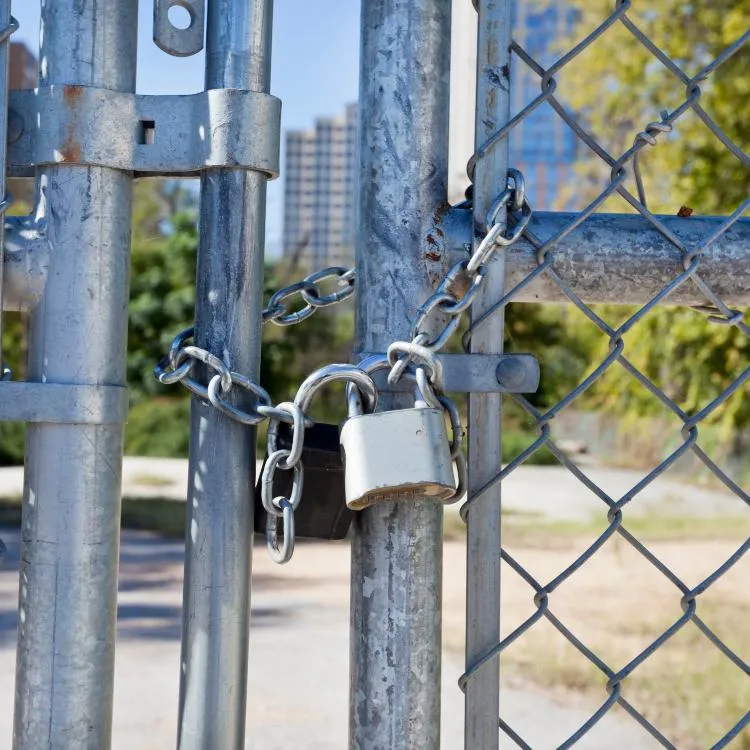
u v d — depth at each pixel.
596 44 8.17
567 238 1.08
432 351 0.98
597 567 8.83
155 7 1.04
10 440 18.30
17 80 16.77
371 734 1.06
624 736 4.34
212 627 1.05
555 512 12.58
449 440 1.08
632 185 7.65
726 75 7.06
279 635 6.40
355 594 1.08
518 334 19.11
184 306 20.45
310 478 1.04
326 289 17.98
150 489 14.39
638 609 7.02
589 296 1.10
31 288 1.05
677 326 7.57
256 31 1.04
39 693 1.04
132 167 1.04
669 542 10.30
